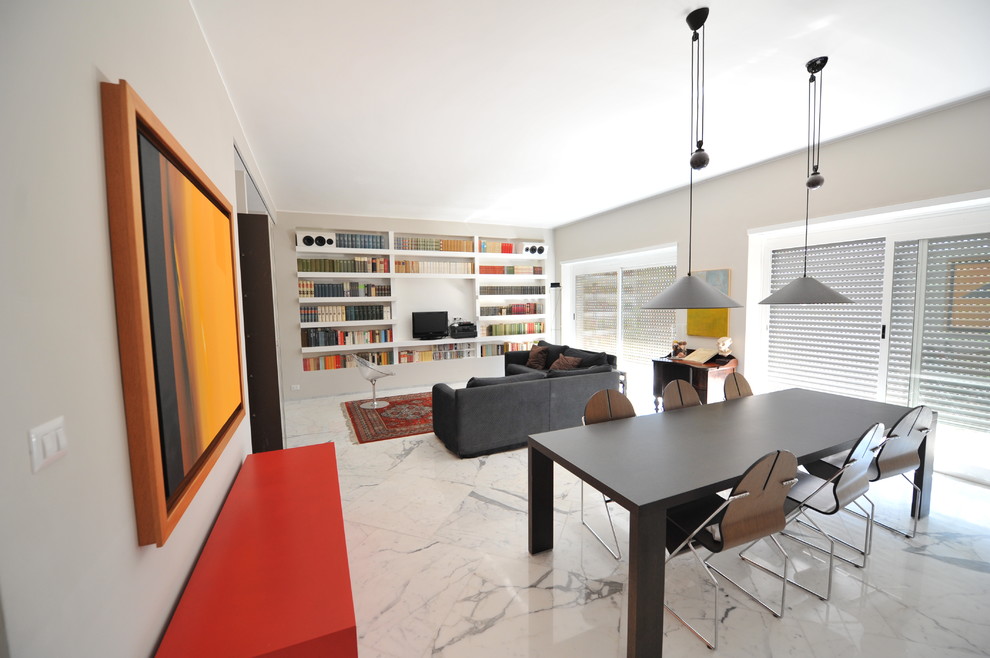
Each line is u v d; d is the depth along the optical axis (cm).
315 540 146
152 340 104
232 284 202
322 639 104
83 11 84
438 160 402
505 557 234
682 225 526
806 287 267
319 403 591
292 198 542
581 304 760
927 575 215
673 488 166
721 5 193
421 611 194
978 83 270
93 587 80
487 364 740
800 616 189
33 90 68
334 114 298
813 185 276
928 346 335
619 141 361
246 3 183
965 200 297
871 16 202
